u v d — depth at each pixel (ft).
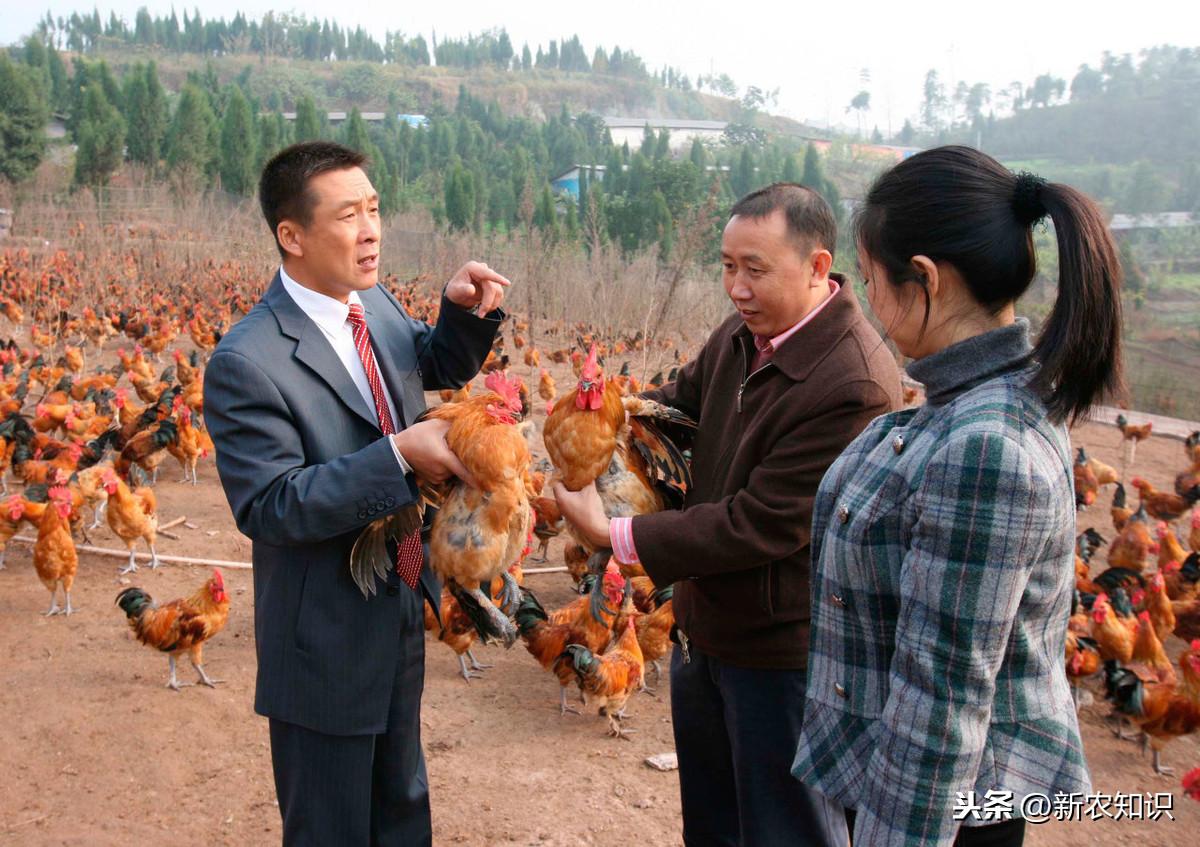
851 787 6.44
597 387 9.32
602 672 17.31
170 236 97.09
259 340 8.57
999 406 5.50
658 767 16.26
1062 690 6.05
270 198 8.74
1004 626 5.41
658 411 10.02
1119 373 5.40
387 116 425.28
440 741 17.15
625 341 61.77
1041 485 5.29
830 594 6.56
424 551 9.89
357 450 9.07
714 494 10.03
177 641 18.51
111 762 15.87
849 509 6.31
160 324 63.57
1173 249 109.70
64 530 21.72
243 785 15.34
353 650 8.86
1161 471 40.70
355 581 8.64
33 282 72.23
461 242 93.50
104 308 68.90
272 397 8.37
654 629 19.66
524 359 59.98
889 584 6.13
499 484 8.65
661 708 19.27
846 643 6.48
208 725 17.40
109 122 193.98
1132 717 17.11
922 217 5.74
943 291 5.86
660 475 10.36
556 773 16.06
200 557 26.55
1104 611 20.31
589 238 85.76
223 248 94.27
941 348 5.97
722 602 9.56
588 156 343.26
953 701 5.46
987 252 5.63
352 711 8.87
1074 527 5.76
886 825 5.71
